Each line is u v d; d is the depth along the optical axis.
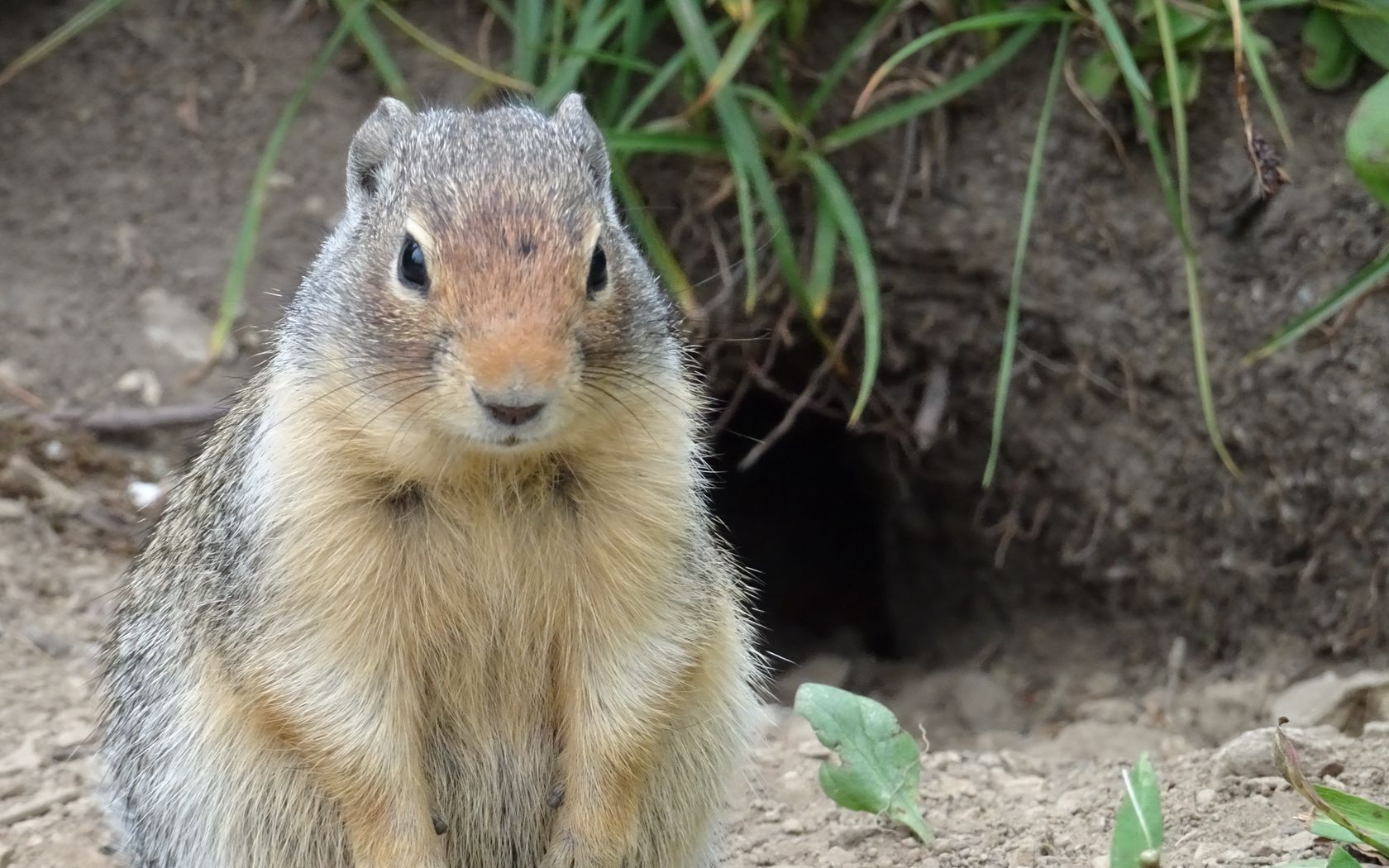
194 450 8.84
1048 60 12.08
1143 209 11.94
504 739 7.20
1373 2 10.69
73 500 12.16
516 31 11.98
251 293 13.38
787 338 12.53
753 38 11.09
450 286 6.30
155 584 8.00
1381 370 11.06
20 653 10.59
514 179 6.59
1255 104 11.42
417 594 6.81
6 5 13.98
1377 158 9.70
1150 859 6.47
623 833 7.04
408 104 12.45
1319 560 11.64
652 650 6.96
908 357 13.20
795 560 16.55
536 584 6.93
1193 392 11.99
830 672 14.01
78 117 13.87
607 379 6.51
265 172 11.66
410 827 6.82
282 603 6.64
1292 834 7.74
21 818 8.85
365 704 6.73
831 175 11.71
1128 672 12.88
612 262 6.74
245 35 13.88
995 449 10.48
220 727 7.01
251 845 7.14
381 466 6.54
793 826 8.81
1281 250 11.43
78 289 13.40
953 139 12.40
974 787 9.20
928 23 12.15
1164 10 10.59
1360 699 10.47
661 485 6.86
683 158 12.67
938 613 14.95
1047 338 12.59
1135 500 12.55
